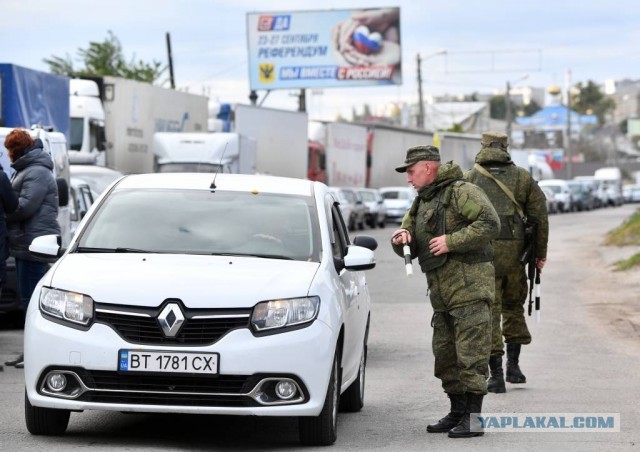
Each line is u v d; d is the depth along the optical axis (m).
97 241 18.45
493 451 17.08
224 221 18.80
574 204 171.62
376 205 112.00
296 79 150.00
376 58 148.62
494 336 22.47
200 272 17.05
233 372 16.22
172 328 16.27
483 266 18.27
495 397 22.03
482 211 18.03
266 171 88.94
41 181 25.72
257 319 16.45
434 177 18.41
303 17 149.12
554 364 26.83
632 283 50.88
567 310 40.22
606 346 30.38
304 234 18.70
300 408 16.47
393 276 56.12
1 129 33.50
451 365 18.70
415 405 21.38
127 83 70.50
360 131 116.00
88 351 16.31
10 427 18.31
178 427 18.77
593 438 18.12
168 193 19.48
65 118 52.28
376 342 30.95
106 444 17.06
